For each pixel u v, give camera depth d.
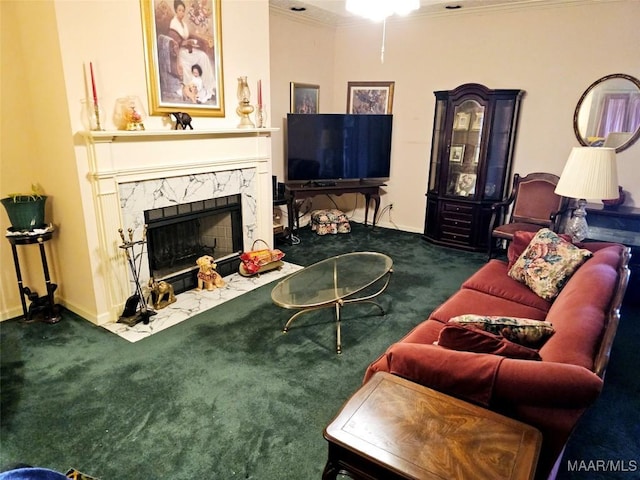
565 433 1.28
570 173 2.78
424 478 1.13
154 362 2.61
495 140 4.62
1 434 2.00
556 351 1.46
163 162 3.23
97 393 2.30
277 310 3.33
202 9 3.31
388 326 3.10
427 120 5.31
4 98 2.87
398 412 1.37
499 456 1.19
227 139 3.72
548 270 2.65
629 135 4.09
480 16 4.67
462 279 4.02
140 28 2.95
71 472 1.62
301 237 5.39
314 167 5.20
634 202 4.17
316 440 2.00
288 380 2.45
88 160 2.81
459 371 1.42
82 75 2.69
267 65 4.01
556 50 4.32
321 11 4.89
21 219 2.87
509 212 4.87
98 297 3.04
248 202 4.08
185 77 3.29
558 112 4.45
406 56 5.28
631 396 2.36
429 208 5.19
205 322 3.13
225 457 1.89
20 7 2.73
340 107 5.95
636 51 3.95
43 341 2.83
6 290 3.11
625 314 3.37
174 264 3.76
